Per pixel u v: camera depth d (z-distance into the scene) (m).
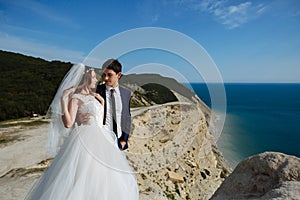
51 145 3.58
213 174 12.37
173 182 9.57
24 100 28.31
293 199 2.46
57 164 3.27
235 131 40.41
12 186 7.05
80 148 3.22
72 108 3.29
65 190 3.01
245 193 3.14
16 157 12.43
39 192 3.23
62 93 3.35
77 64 3.41
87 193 3.02
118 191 3.13
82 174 3.09
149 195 6.49
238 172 3.45
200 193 10.41
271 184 3.00
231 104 85.12
